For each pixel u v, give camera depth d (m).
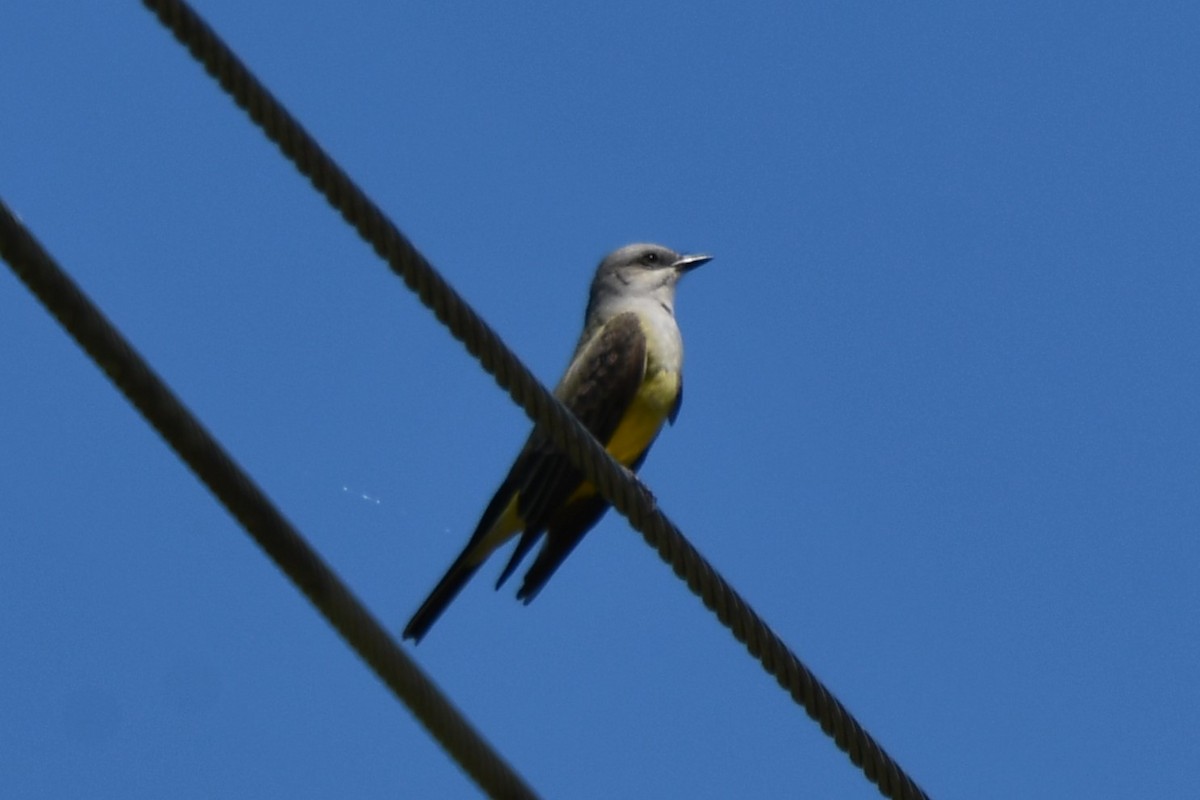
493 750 8.88
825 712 10.43
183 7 8.05
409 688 8.56
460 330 9.38
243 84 8.30
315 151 8.56
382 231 8.89
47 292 7.48
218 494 8.00
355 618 8.36
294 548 8.16
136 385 7.73
